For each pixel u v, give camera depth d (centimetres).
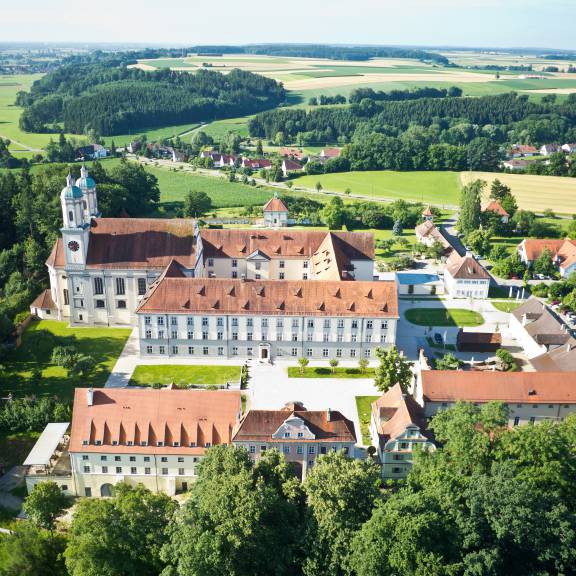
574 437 9925
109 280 17150
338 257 18262
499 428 10169
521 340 16800
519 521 8325
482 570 8025
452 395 12538
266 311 15350
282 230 19925
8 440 12575
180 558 8069
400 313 18938
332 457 9550
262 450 10938
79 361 14588
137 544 8588
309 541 8556
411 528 7969
